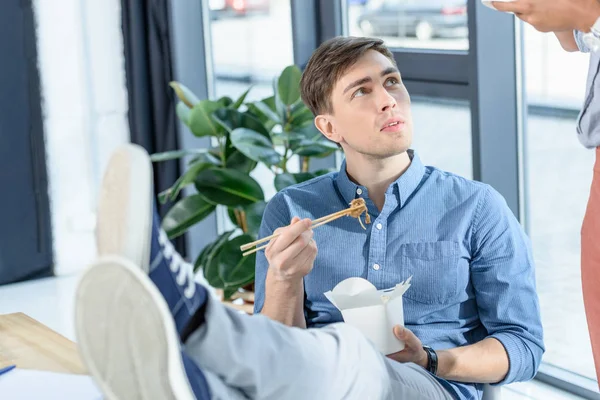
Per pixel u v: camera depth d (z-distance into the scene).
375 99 2.00
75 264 4.87
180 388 1.34
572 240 3.19
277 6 4.47
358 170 2.09
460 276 2.02
